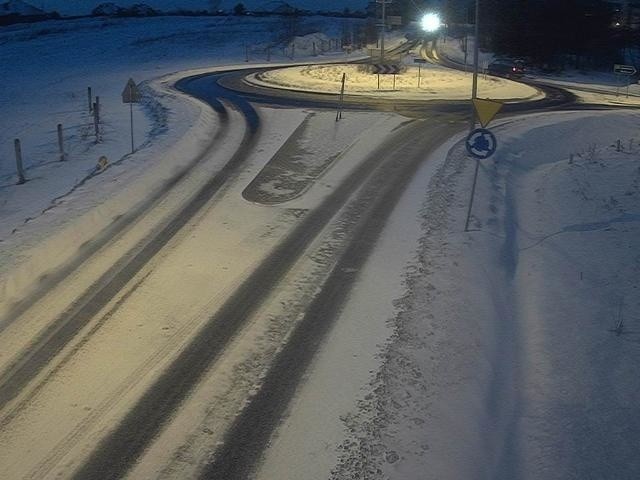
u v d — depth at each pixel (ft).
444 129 77.15
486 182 54.80
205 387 26.08
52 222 42.37
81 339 29.32
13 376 26.48
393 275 36.24
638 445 22.62
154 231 42.75
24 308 31.91
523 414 25.03
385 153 64.64
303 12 356.38
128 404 24.90
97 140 71.10
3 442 22.70
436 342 29.37
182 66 168.55
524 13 197.88
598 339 29.63
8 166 64.95
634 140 77.66
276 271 36.96
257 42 230.48
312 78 135.03
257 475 21.45
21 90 135.03
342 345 29.17
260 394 25.67
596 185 54.34
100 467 21.66
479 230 43.04
